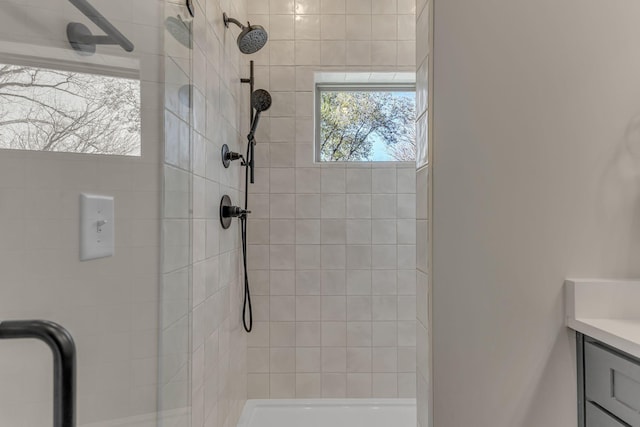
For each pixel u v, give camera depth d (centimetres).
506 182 97
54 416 50
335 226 222
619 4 97
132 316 81
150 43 88
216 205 154
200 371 129
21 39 52
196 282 125
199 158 130
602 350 85
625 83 97
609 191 97
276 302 221
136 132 82
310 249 222
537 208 97
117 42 75
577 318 92
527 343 96
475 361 97
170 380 98
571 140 97
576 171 97
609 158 97
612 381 82
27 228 53
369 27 223
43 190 56
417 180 113
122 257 77
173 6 100
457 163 98
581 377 92
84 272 65
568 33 97
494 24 98
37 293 55
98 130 69
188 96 112
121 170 77
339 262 222
